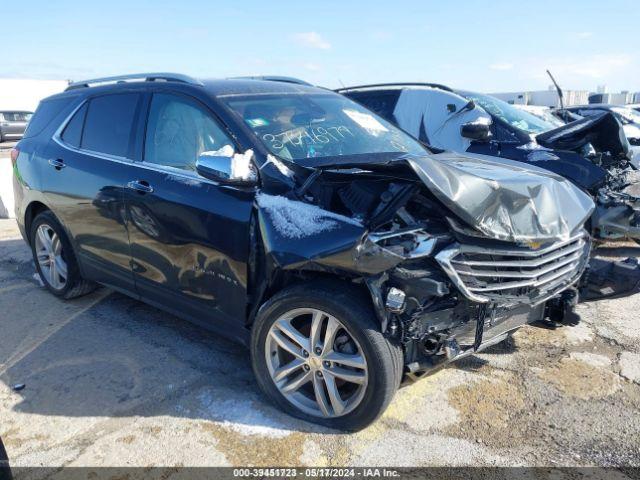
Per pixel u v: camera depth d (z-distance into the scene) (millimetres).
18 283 5180
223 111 3314
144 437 2781
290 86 4051
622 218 4805
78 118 4312
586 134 5473
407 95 7262
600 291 3770
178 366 3510
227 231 2996
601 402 3074
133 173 3613
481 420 2906
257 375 3008
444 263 2504
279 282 2891
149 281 3635
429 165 2654
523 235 2727
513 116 6699
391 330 2514
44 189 4371
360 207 2693
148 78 3953
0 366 3551
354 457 2617
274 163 3016
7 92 28922
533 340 3848
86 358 3631
